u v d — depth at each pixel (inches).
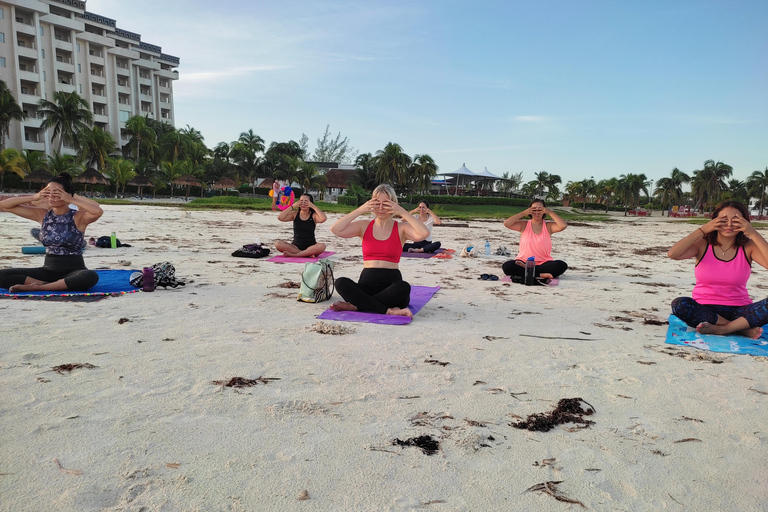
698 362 153.6
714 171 3964.1
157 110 3489.2
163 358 142.3
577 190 3833.7
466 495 80.8
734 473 90.0
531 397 122.5
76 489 78.7
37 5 2497.5
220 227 687.7
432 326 191.9
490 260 425.4
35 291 219.3
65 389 118.0
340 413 110.3
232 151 3026.6
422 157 2760.8
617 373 141.8
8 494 76.8
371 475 85.8
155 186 2410.2
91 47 2938.0
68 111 2289.6
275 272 315.0
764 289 299.6
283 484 82.1
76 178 1877.5
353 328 183.8
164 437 96.7
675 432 105.5
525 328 193.0
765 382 136.6
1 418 102.0
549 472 88.6
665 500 81.3
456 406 115.9
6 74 2433.6
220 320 188.5
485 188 3430.1
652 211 4468.5
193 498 77.5
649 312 231.3
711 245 185.3
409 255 438.6
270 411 109.8
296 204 387.5
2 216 692.7
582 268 394.9
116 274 273.3
